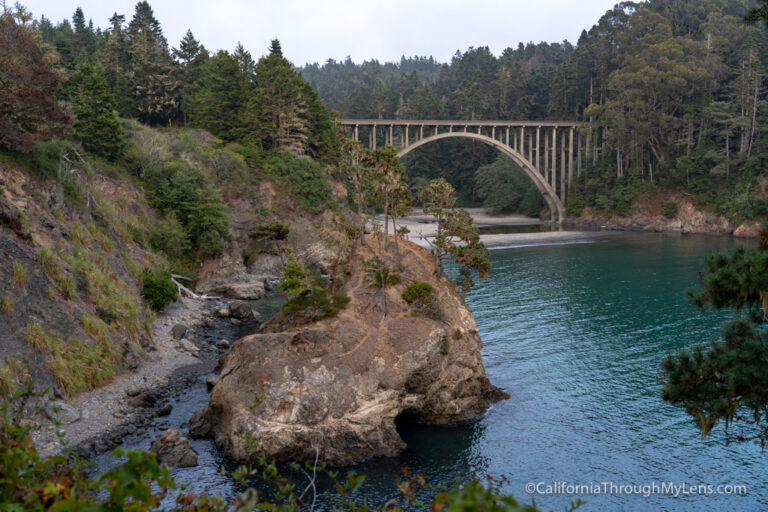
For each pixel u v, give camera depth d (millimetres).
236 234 85250
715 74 152125
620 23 185125
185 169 77562
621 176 155375
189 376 44062
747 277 18312
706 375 20000
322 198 99500
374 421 34750
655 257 101812
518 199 184750
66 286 41500
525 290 76688
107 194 65625
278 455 32312
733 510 28531
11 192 45188
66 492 5863
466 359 40719
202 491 28578
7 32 52156
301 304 43344
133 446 32750
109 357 41031
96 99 71875
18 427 7277
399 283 45438
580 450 34500
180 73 113000
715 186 142500
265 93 100188
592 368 47250
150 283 56500
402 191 50000
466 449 34875
